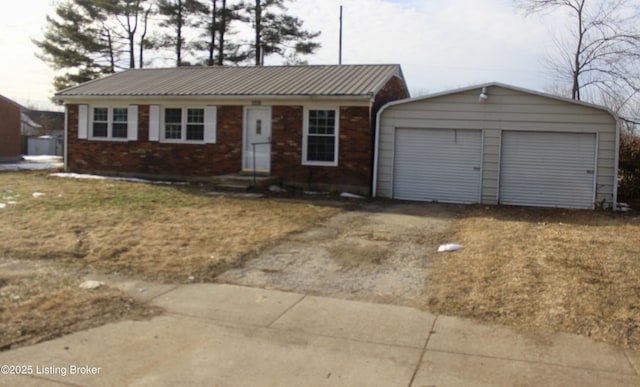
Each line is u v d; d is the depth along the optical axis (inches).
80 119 773.9
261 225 404.8
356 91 626.5
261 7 1268.5
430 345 191.3
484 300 235.8
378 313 224.7
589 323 209.3
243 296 245.6
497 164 589.3
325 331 204.2
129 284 257.8
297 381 162.9
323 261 309.0
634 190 679.7
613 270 277.1
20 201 484.4
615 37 892.0
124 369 168.4
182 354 180.9
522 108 578.6
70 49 1279.5
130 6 1267.2
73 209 450.3
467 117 595.8
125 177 748.0
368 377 165.9
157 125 727.1
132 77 839.7
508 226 423.2
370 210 515.2
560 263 291.4
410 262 307.1
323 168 647.8
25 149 1421.0
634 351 186.1
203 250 322.7
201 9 1269.7
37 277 259.1
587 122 560.4
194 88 721.6
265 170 677.9
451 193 608.7
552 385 161.2
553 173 576.4
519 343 193.0
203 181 709.3
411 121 613.9
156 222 403.2
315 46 1304.1
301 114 655.1
